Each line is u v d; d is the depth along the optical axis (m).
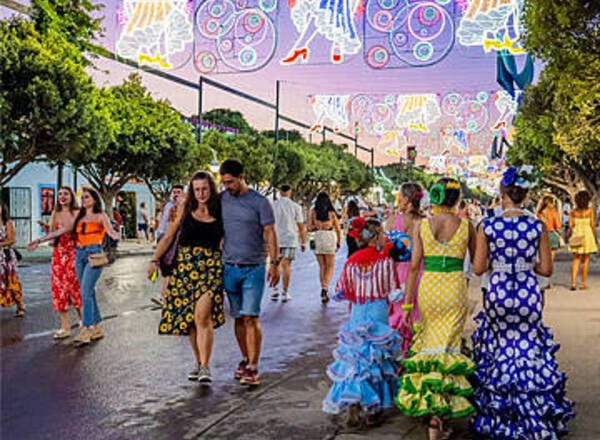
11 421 5.55
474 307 10.73
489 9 10.11
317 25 10.59
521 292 4.85
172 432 5.25
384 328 5.30
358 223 5.41
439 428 4.85
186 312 6.45
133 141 30.44
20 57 20.02
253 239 6.53
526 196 4.95
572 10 12.77
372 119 21.72
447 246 5.05
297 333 9.36
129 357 7.85
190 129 35.00
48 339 8.98
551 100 26.75
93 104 22.39
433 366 4.89
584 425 5.12
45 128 20.56
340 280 5.44
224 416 5.57
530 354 4.86
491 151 28.61
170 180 33.53
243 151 48.97
